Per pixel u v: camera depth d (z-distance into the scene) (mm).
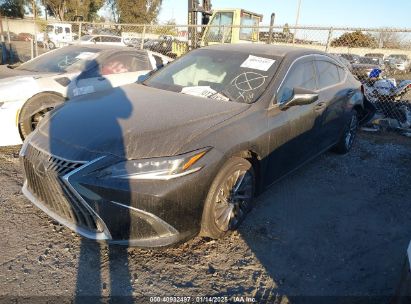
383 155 5723
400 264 2984
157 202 2543
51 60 6195
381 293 2652
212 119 3053
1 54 15039
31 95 4922
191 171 2648
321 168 5016
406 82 7668
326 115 4492
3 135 4781
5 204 3572
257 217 3576
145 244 2643
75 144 2721
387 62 14805
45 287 2527
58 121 3078
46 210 2900
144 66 6672
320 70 4527
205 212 2875
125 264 2803
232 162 3000
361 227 3523
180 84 3943
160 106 3254
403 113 7547
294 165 4059
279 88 3594
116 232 2600
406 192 4379
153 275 2707
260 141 3232
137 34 20547
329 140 4887
